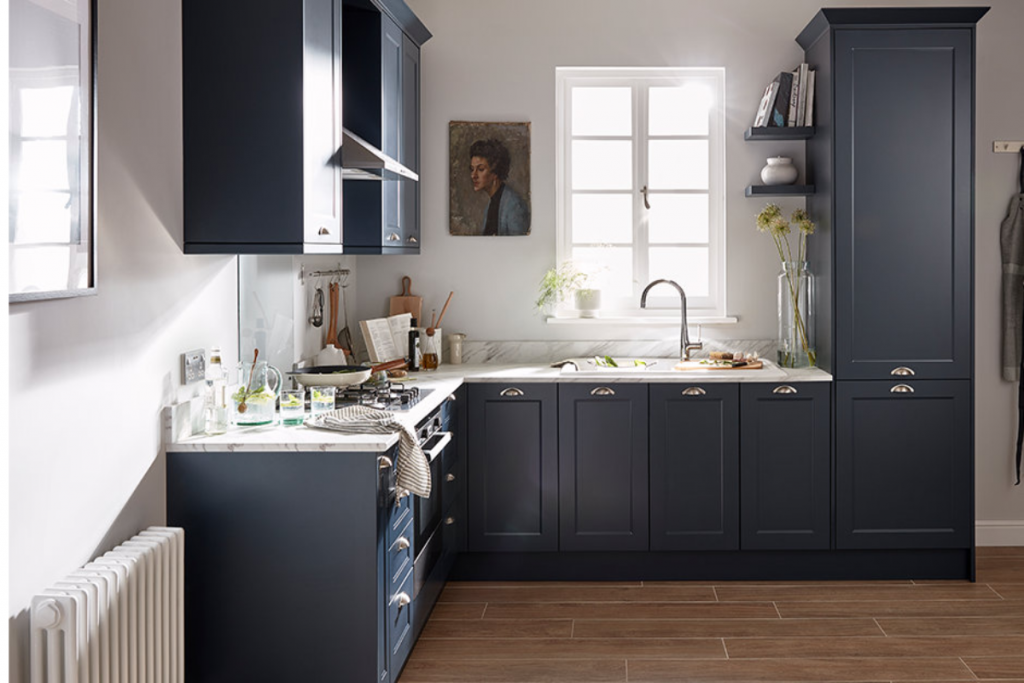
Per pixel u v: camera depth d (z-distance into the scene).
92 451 2.29
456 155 4.67
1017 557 4.46
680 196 4.76
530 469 4.14
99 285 2.32
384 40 3.81
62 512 2.16
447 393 3.74
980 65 4.54
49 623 1.94
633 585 4.13
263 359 3.46
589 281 4.73
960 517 4.10
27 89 1.92
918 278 4.06
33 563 2.05
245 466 2.73
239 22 2.78
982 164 4.56
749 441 4.09
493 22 4.64
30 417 2.03
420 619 3.39
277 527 2.74
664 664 3.27
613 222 4.78
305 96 2.80
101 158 2.32
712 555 4.16
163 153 2.67
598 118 4.76
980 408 4.64
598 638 3.52
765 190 4.36
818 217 4.27
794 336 4.34
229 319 3.15
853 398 4.08
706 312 4.74
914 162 4.04
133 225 2.49
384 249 3.87
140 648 2.24
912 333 4.07
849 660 3.29
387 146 3.88
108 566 2.16
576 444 4.12
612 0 4.62
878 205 4.05
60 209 2.06
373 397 3.45
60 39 2.04
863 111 4.04
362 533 2.72
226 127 2.79
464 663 3.30
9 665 1.96
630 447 4.11
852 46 4.04
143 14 2.54
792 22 4.57
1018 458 4.61
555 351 4.70
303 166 2.79
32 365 2.03
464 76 4.66
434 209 4.69
